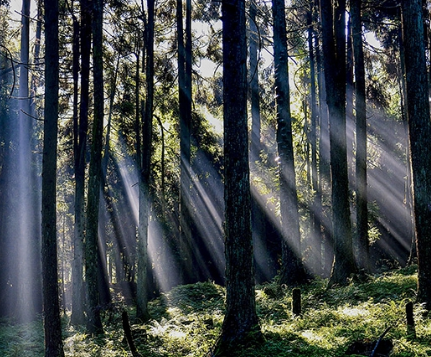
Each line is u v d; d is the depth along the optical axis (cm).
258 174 2473
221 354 829
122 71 2328
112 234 3788
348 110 2336
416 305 980
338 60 1542
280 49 1817
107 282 2756
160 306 1880
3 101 2288
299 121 3406
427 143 1009
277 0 1831
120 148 3297
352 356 710
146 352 984
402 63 2372
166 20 2598
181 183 2638
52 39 934
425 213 1002
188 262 2755
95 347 1124
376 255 2877
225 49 906
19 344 1429
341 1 1573
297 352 785
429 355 700
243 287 872
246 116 903
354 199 2678
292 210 1753
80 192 1758
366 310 1035
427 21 2086
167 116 3256
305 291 1547
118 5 1936
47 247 907
